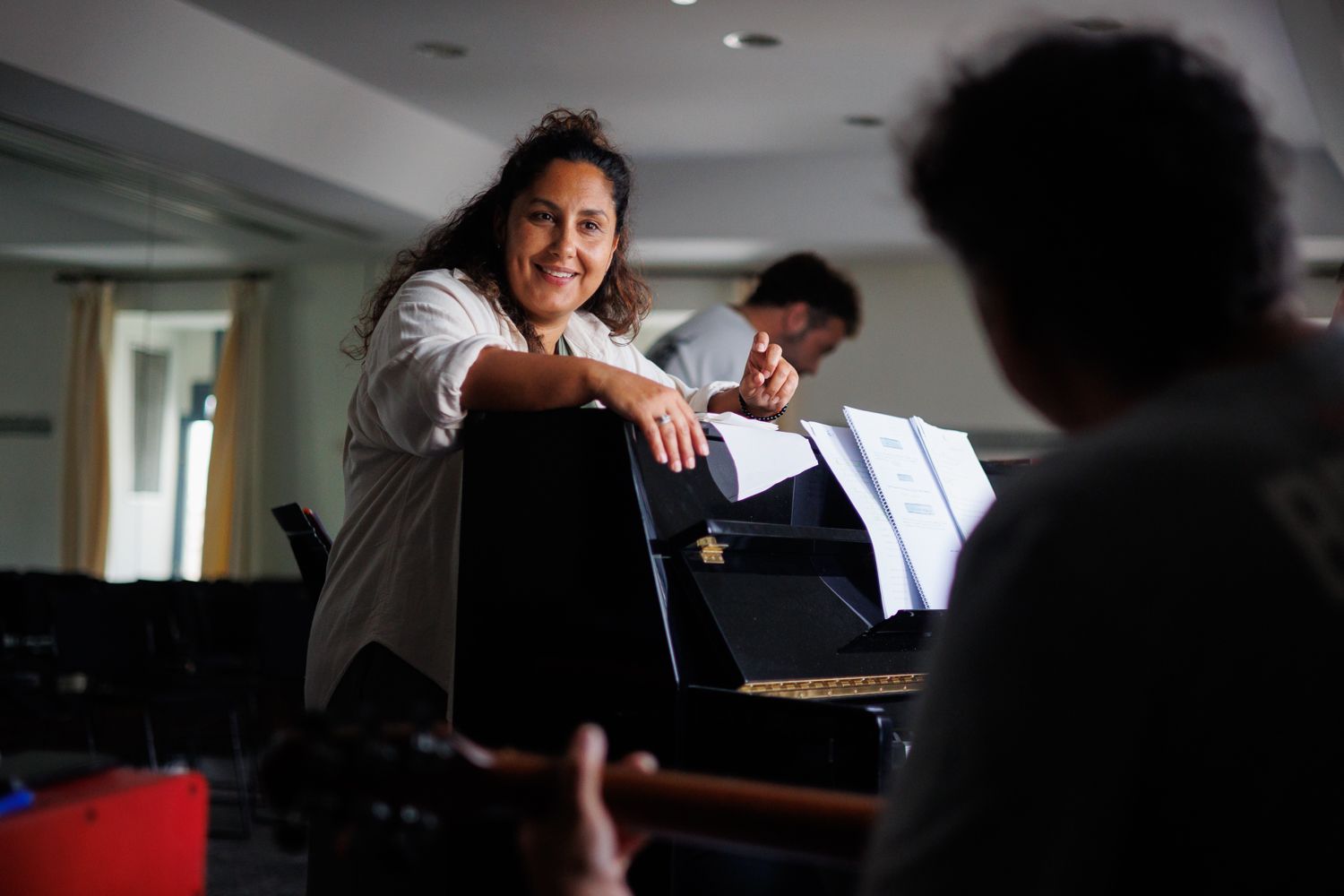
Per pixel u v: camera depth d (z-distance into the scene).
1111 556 0.56
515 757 0.79
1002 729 0.56
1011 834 0.56
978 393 8.38
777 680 1.39
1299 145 7.13
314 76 6.25
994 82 0.67
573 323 1.94
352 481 1.76
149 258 6.90
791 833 0.81
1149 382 0.64
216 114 5.74
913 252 8.08
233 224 7.38
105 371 6.65
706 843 0.84
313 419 8.05
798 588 1.56
